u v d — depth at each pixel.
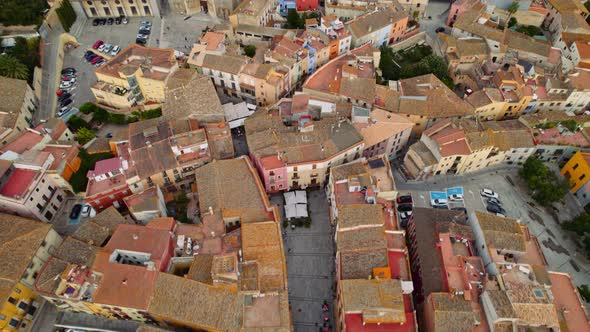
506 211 106.88
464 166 110.50
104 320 80.75
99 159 101.88
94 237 85.31
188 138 100.38
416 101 117.75
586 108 126.44
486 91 121.38
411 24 157.12
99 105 119.69
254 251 81.88
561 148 109.88
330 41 133.50
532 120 114.81
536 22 157.75
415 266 88.06
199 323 72.69
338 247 83.19
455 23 147.50
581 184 106.19
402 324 72.56
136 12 153.00
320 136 103.81
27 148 97.25
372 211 85.56
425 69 132.88
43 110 119.38
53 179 95.56
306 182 105.31
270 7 153.62
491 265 80.81
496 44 138.00
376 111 112.75
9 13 125.69
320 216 103.62
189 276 78.19
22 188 88.56
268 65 121.00
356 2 153.00
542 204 107.06
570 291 79.94
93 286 75.62
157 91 117.81
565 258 98.94
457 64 136.88
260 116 110.75
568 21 148.88
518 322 72.25
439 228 87.38
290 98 121.94
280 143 101.88
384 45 147.50
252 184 95.19
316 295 90.69
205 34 131.25
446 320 72.56
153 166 95.94
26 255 79.25
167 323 76.75
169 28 149.50
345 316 73.31
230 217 89.56
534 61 139.12
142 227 84.00
